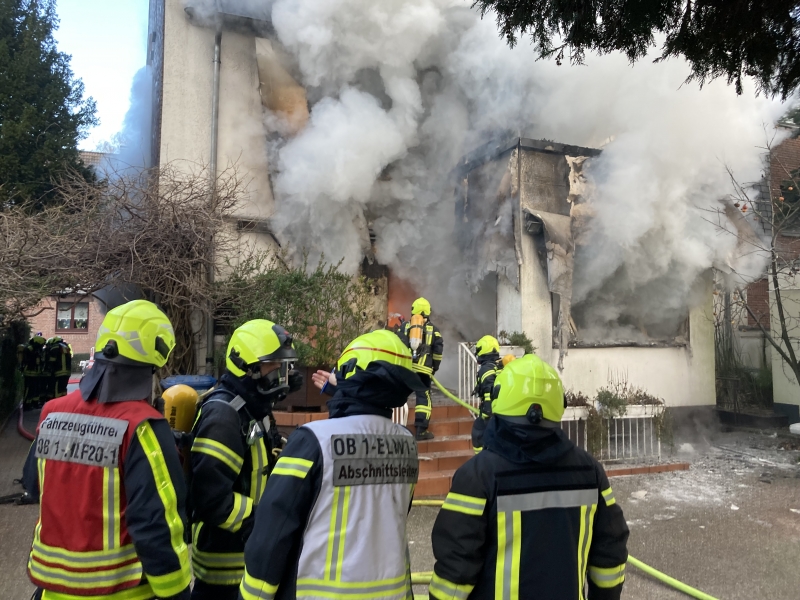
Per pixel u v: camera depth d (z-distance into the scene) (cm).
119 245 699
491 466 185
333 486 177
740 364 1119
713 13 318
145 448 193
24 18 1579
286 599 174
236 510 217
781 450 828
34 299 695
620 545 199
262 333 240
